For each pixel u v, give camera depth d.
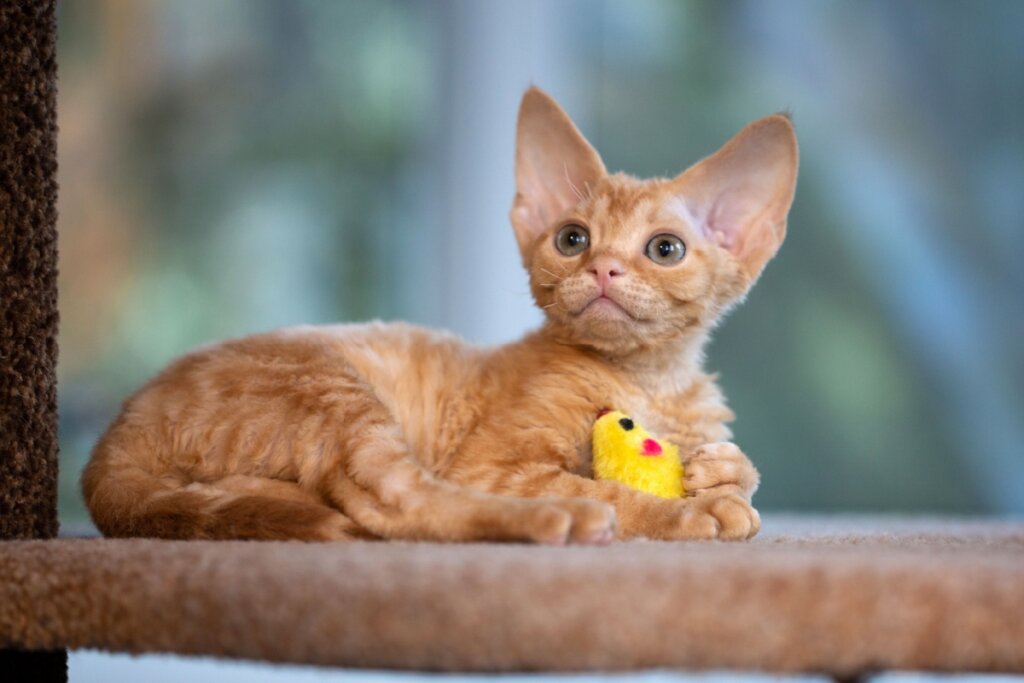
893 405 6.05
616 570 1.49
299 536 2.04
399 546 1.81
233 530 2.07
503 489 2.41
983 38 6.10
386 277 6.40
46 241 2.23
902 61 6.12
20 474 2.18
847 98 6.12
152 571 1.61
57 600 1.64
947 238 6.10
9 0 2.16
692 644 1.44
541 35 6.03
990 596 1.47
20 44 2.17
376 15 6.37
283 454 2.33
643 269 2.54
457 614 1.46
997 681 1.92
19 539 2.09
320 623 1.50
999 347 6.08
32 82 2.20
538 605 1.45
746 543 1.99
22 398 2.18
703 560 1.56
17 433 2.17
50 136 2.25
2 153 2.15
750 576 1.47
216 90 6.43
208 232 6.39
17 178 2.17
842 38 6.13
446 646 1.47
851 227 6.09
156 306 6.37
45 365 2.24
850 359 6.05
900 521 3.56
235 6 6.40
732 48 6.18
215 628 1.55
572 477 2.36
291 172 6.40
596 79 6.23
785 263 6.04
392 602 1.48
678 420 2.69
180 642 1.57
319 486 2.28
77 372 6.23
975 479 6.04
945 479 6.03
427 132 6.21
